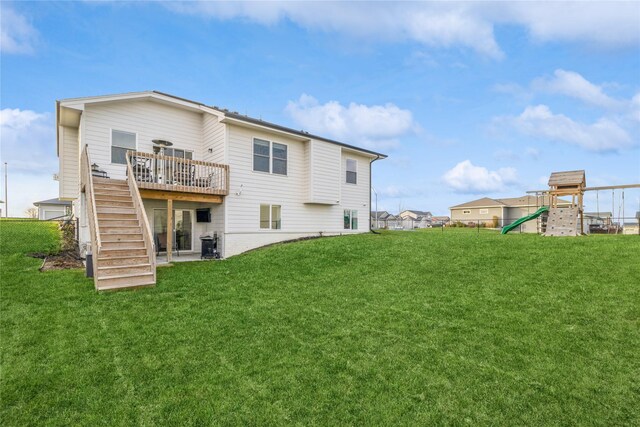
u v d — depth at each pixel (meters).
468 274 8.02
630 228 21.30
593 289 6.48
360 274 8.55
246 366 4.23
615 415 3.32
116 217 9.08
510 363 4.24
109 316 5.74
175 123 12.94
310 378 3.97
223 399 3.57
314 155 14.94
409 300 6.57
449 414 3.36
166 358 4.40
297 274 8.74
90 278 7.89
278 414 3.35
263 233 13.46
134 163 10.74
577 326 5.14
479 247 10.87
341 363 4.31
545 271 7.75
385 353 4.55
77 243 12.51
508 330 5.12
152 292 7.11
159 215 12.77
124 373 4.03
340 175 16.03
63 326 5.28
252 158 13.18
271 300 6.73
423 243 12.30
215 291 7.32
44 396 3.57
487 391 3.70
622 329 4.98
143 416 3.30
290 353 4.57
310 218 15.35
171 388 3.75
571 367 4.11
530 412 3.37
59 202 31.11
